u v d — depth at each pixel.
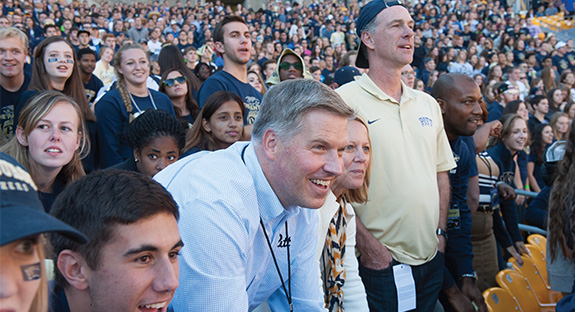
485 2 22.25
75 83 3.28
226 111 2.88
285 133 1.40
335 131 1.40
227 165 1.48
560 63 14.95
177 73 4.08
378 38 2.46
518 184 4.78
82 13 15.10
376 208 2.39
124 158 3.35
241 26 3.53
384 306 2.34
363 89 2.48
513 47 15.90
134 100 3.52
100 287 1.05
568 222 2.40
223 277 1.34
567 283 2.71
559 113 5.77
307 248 1.74
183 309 1.36
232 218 1.37
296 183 1.44
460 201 2.89
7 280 0.69
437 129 2.60
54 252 1.06
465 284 2.82
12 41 3.18
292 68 4.02
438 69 12.97
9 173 0.71
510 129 3.96
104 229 1.03
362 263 2.37
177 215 1.15
